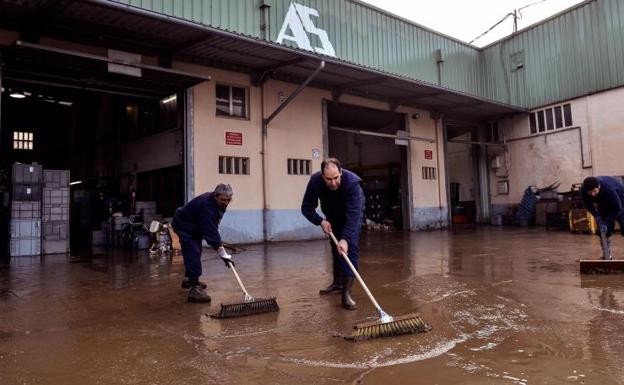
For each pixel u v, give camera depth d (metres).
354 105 13.37
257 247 9.84
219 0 9.60
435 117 15.93
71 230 12.80
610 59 13.88
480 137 17.94
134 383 2.24
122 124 13.55
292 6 11.12
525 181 16.42
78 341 2.98
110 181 14.37
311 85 12.27
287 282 5.21
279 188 11.36
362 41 12.91
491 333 2.94
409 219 14.92
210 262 7.27
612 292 4.13
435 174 15.89
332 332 3.08
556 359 2.41
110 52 7.95
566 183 15.07
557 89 15.30
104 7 6.82
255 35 10.25
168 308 3.96
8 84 12.88
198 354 2.67
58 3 7.20
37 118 19.38
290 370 2.36
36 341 2.99
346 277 3.84
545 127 15.73
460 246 9.05
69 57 7.74
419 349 2.66
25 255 8.55
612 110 13.79
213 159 10.19
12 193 8.50
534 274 5.30
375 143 18.00
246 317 3.57
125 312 3.82
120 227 10.66
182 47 9.20
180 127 10.02
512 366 2.33
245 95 10.98
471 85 16.91
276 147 11.38
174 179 10.86
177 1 8.88
